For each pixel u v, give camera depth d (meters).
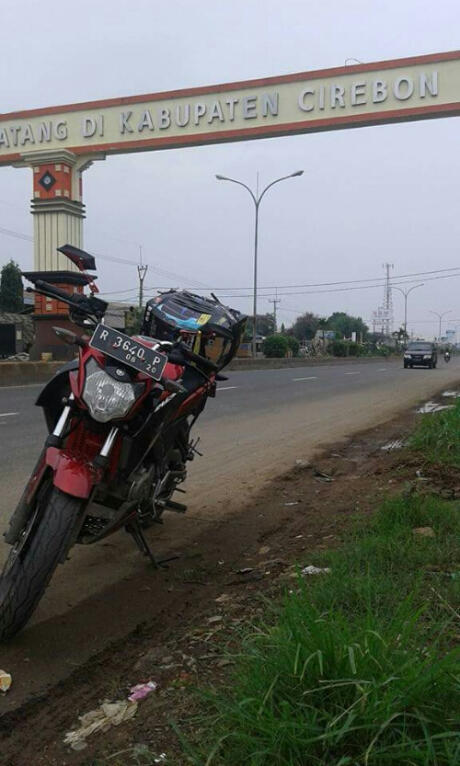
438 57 21.67
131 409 3.16
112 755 2.32
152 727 2.46
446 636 2.77
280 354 48.78
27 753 2.37
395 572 3.59
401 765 2.00
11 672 2.96
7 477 6.86
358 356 67.88
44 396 3.59
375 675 2.25
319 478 7.09
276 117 23.53
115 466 3.32
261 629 3.04
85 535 3.36
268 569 4.14
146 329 4.36
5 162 26.80
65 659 3.09
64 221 25.48
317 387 19.61
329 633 2.39
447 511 4.64
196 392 3.96
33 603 2.98
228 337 4.20
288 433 10.34
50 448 3.20
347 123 22.81
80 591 3.95
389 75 22.19
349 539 4.42
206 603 3.69
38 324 25.16
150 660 2.99
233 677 2.58
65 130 25.80
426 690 2.16
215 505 5.97
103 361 3.18
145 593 3.92
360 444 9.35
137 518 3.88
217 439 9.68
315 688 2.26
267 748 2.08
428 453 7.32
